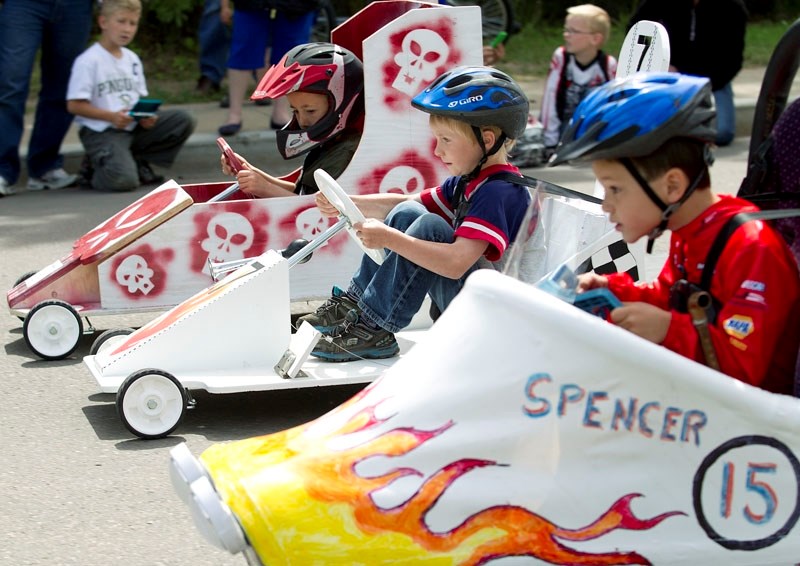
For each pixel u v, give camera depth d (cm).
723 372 627
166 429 1069
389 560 574
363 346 1120
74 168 2455
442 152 1005
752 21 4809
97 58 2223
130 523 900
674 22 2580
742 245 623
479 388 586
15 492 958
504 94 979
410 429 589
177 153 2411
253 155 2595
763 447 598
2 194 2252
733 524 600
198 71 3459
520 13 4262
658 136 605
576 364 580
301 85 1255
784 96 766
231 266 1177
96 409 1154
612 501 588
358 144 1360
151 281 1329
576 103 2458
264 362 1108
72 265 1333
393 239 967
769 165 722
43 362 1304
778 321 622
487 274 602
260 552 574
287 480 584
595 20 2417
